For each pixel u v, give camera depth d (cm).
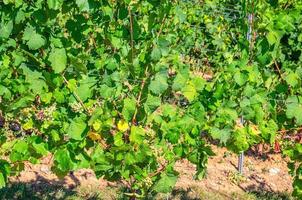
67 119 385
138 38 397
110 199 572
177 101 455
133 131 385
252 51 424
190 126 399
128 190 586
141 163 402
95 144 402
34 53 376
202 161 413
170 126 398
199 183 627
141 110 387
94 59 397
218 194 606
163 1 375
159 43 372
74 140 383
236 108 417
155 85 375
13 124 616
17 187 570
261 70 426
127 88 390
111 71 379
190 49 722
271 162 714
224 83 403
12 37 375
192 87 398
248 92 409
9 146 389
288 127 447
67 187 589
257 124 425
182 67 395
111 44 394
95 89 384
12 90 377
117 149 384
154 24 393
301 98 417
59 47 366
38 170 616
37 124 402
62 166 382
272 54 411
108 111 382
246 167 689
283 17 405
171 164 404
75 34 376
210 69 725
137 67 382
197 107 404
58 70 364
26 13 356
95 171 403
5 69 373
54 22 362
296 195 458
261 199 608
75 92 381
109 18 371
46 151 386
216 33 711
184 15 407
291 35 570
